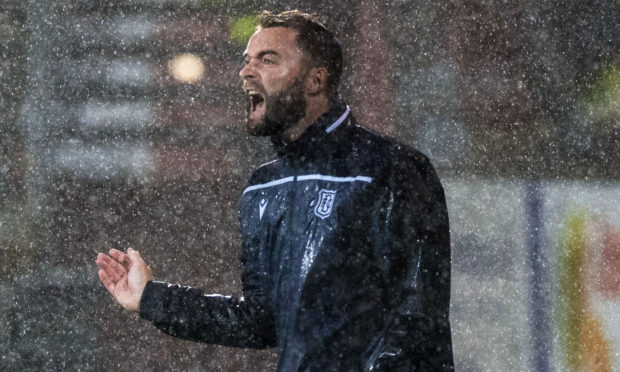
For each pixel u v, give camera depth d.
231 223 26.89
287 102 8.49
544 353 19.44
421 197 8.09
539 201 26.44
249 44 8.72
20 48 30.02
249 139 29.73
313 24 8.62
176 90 30.67
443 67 32.03
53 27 30.28
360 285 8.09
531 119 31.52
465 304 21.31
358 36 31.64
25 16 30.19
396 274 8.06
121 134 28.94
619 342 19.91
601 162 28.91
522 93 31.78
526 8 32.69
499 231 24.86
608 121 31.23
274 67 8.52
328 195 8.20
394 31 31.73
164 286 8.99
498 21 32.38
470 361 19.34
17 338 19.95
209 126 29.91
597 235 23.61
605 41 33.59
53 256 24.75
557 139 30.75
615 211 25.09
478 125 31.45
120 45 31.16
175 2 30.77
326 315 8.09
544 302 21.33
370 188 8.09
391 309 8.06
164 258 25.98
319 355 8.10
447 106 31.31
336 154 8.31
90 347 19.77
